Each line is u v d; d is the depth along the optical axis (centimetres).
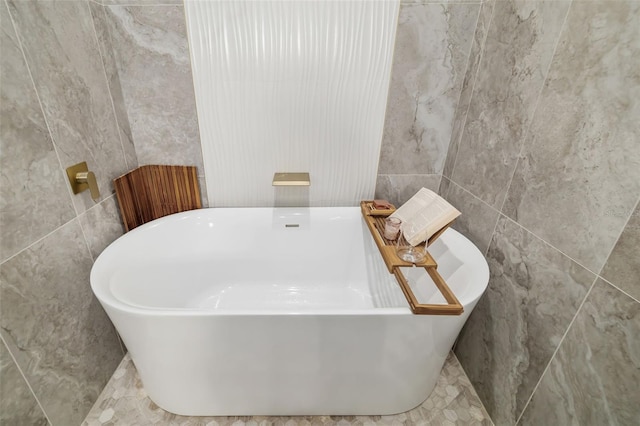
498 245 110
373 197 158
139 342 89
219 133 140
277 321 85
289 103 136
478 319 121
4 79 77
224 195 153
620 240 67
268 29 123
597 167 72
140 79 128
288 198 156
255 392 102
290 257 156
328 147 146
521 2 99
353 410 110
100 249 116
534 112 93
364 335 89
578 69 77
